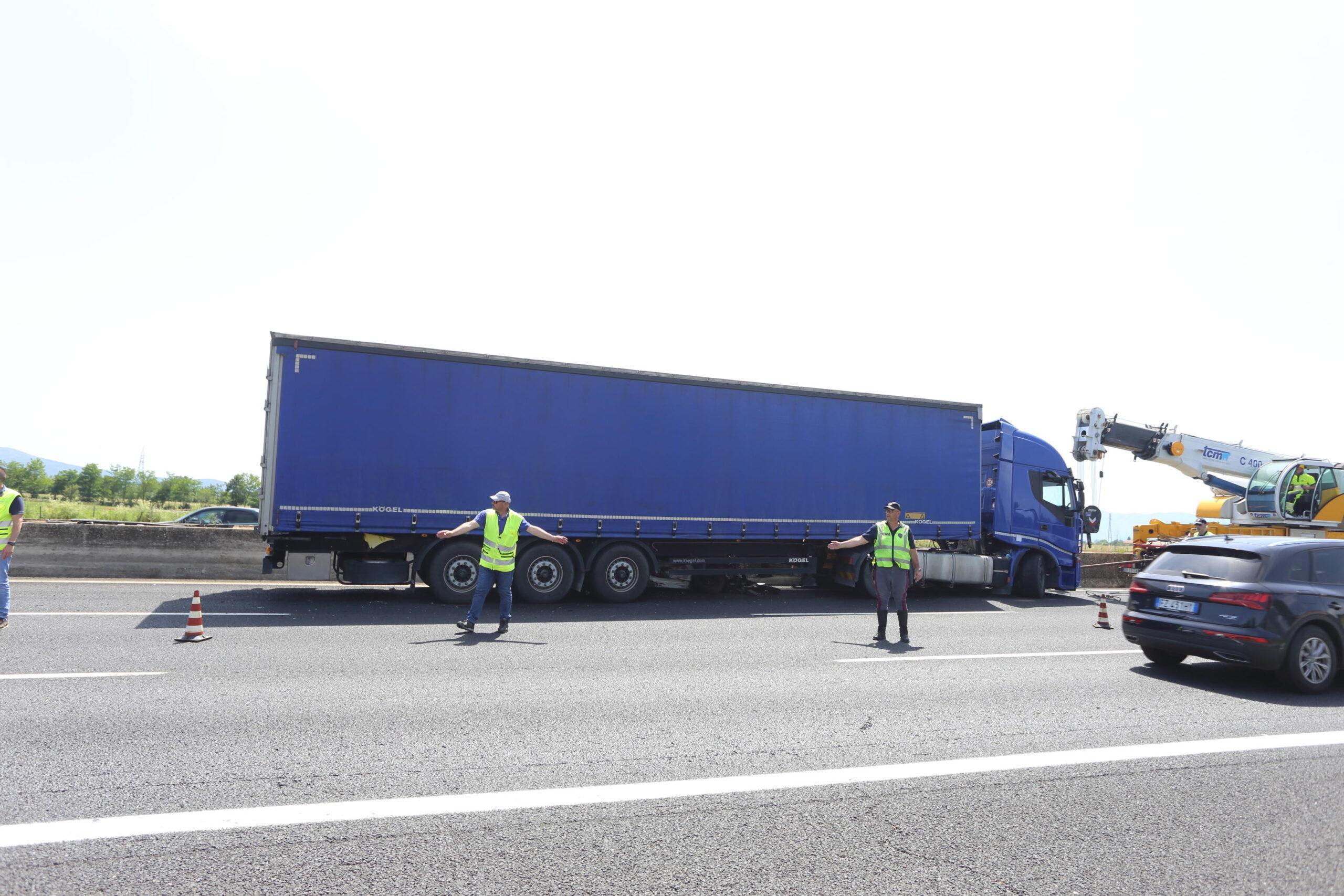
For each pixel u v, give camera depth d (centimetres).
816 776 480
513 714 603
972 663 880
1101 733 597
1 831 367
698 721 599
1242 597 781
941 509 1602
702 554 1444
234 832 376
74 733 519
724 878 344
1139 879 354
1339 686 820
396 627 1017
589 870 348
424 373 1244
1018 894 337
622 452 1356
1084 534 1822
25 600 1152
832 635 1073
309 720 568
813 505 1491
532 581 1303
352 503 1191
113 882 323
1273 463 1848
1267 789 478
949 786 469
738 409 1448
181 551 1573
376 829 385
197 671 716
